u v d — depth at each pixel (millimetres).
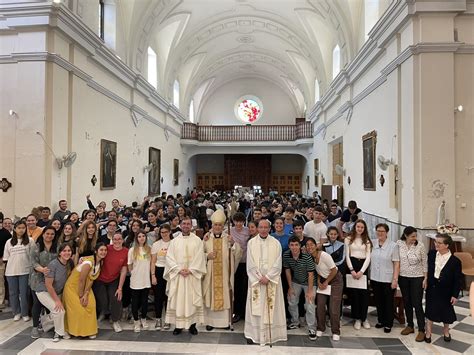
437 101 7262
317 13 14641
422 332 4895
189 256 5078
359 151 11492
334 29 13539
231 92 28109
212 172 28234
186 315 4918
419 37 7375
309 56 18141
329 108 16578
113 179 11391
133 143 13438
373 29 9117
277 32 18609
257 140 23344
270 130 23516
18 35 7953
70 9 8633
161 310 5469
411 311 5094
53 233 5133
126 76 12266
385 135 8977
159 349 4625
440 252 4820
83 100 9359
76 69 8750
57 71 8125
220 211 5367
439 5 7215
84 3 9344
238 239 5711
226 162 27906
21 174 7875
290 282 5254
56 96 8086
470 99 7375
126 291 5695
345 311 6176
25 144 7887
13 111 8039
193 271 5008
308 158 23328
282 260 5320
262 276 4816
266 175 27734
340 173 13508
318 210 6715
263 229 4918
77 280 4949
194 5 15703
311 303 4996
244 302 5676
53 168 7992
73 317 4863
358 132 11625
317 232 6668
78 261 5059
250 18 18047
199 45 19266
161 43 16672
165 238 5582
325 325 5293
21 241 5617
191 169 26109
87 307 4938
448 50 7250
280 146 23500
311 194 22281
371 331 5254
